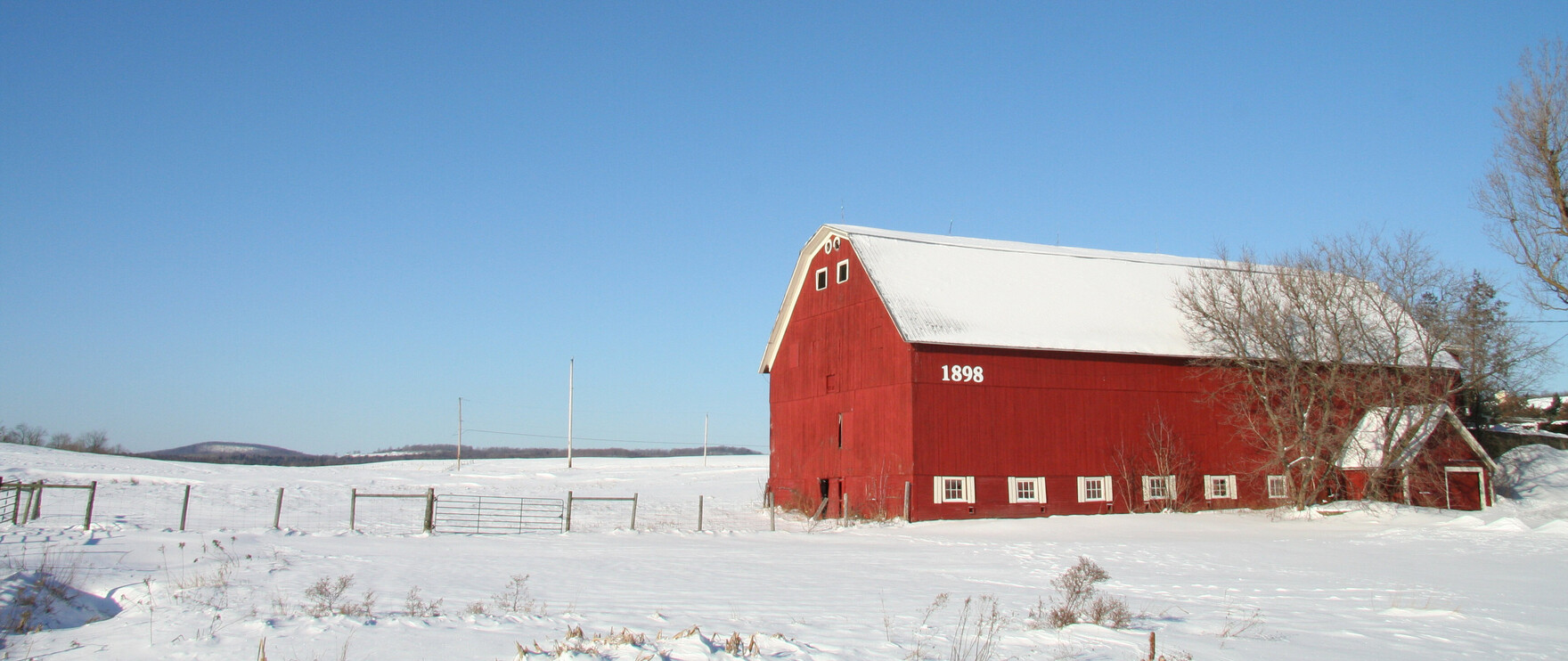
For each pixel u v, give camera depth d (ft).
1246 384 132.05
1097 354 127.65
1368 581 61.21
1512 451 153.79
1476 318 126.11
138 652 34.04
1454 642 38.75
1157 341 131.85
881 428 124.47
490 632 36.88
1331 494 129.59
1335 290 126.21
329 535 86.94
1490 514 117.91
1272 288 133.28
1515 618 45.88
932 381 120.47
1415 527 102.53
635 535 97.09
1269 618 44.78
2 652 35.17
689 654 31.09
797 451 144.77
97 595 52.65
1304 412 127.44
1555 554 77.92
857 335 132.16
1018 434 122.93
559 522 117.29
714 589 55.06
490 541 87.10
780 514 136.56
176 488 132.67
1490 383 130.21
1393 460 126.21
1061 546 86.53
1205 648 36.17
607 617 42.34
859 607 47.65
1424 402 124.47
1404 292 126.31
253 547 73.82
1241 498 131.13
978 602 50.06
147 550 68.39
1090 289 140.56
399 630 36.86
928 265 134.31
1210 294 133.18
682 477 222.07
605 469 265.75
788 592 53.62
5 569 52.80
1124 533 101.50
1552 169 108.47
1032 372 124.98
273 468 212.84
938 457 119.03
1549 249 110.42
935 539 95.96
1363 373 126.82
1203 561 73.61
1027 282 137.80
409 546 79.87
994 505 120.26
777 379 153.69
